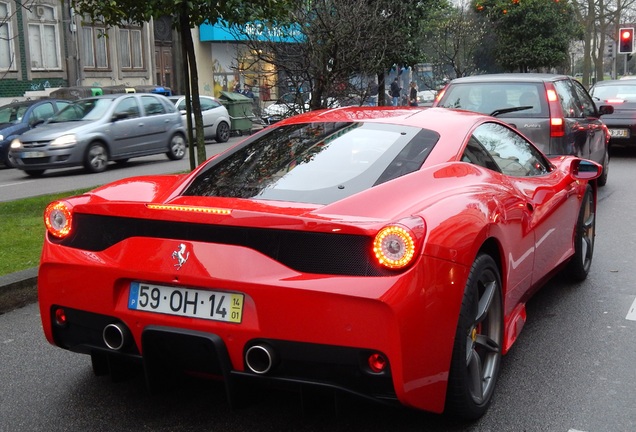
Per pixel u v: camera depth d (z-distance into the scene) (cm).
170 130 1878
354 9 1106
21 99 2847
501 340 404
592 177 582
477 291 363
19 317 562
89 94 2508
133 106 1778
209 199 366
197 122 945
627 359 465
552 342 496
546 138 955
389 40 1249
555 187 525
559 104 972
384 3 1241
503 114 979
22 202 1067
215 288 334
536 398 409
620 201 1059
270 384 335
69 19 3000
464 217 355
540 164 541
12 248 738
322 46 1113
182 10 867
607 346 488
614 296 596
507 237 406
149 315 347
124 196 386
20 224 883
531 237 460
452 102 1026
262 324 326
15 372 452
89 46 3130
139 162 1878
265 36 1122
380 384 322
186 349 346
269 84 1282
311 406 347
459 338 346
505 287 410
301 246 325
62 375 447
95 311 362
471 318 356
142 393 420
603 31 4956
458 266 339
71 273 366
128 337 357
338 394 331
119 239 360
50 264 372
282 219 323
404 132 423
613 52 3791
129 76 3328
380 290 312
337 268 320
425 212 340
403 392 320
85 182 1467
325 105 1155
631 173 1377
